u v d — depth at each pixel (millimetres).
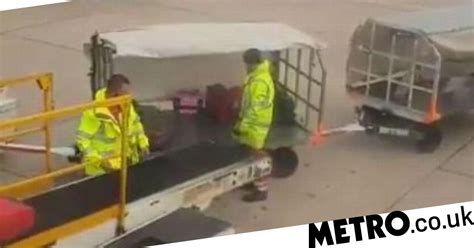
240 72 13430
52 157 12727
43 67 14883
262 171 12516
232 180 12242
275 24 14164
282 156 12953
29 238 10609
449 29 14055
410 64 13852
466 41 13953
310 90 13789
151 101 13422
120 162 11578
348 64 14297
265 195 12484
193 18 16750
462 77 14016
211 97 13398
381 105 13953
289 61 13750
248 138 12742
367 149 13617
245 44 13102
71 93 14094
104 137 12086
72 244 10953
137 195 11461
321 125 13531
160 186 11672
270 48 13156
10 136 12938
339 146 13617
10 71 14703
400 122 13930
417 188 12844
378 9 17047
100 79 13172
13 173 12508
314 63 14023
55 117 10844
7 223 10461
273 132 13047
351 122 13852
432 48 13688
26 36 16188
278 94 13492
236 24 13930
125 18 16750
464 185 12992
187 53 12891
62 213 10992
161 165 12094
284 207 12289
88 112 12055
